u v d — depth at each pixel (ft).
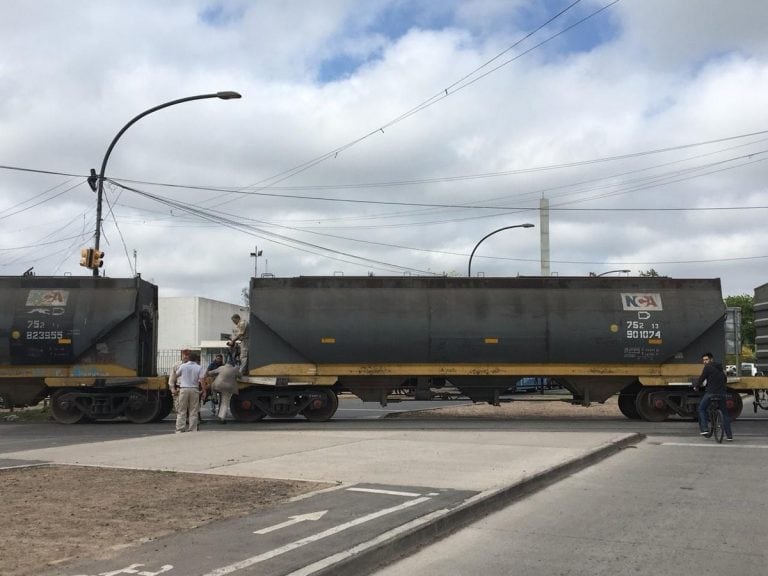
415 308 59.47
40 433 50.96
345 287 60.34
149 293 64.75
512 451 36.88
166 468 31.53
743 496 27.35
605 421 59.16
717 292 61.11
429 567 18.48
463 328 59.16
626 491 28.32
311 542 18.93
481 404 84.17
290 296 59.67
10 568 16.43
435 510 22.77
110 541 18.93
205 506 23.38
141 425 57.82
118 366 59.57
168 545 18.54
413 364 59.67
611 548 20.15
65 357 59.00
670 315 59.67
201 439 42.93
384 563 18.71
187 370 48.88
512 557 19.31
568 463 32.83
